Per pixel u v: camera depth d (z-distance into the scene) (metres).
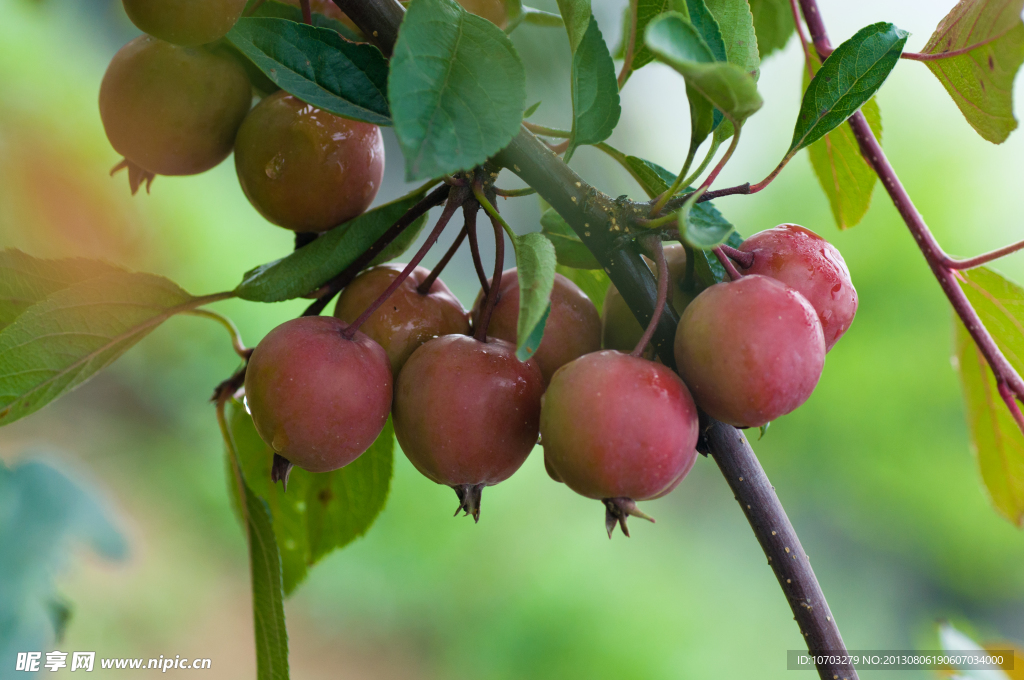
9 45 1.44
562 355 0.58
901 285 2.39
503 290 0.59
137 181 0.61
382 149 0.60
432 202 0.59
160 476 2.01
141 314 0.59
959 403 2.32
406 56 0.54
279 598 0.60
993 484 0.66
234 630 1.91
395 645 2.13
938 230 2.39
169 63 0.59
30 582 0.67
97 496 0.70
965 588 2.34
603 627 2.14
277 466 0.58
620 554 2.33
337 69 0.57
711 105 0.56
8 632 0.66
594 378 0.55
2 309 0.60
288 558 0.64
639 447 0.55
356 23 0.57
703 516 2.52
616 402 0.55
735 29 0.57
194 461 2.06
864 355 2.38
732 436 0.57
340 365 0.57
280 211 0.59
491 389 0.57
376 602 2.13
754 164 2.35
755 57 0.57
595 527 2.37
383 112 0.57
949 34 0.59
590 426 0.55
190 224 1.97
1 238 1.37
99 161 1.58
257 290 0.59
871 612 2.28
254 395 0.57
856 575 2.36
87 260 0.60
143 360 2.08
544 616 2.14
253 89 0.61
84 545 0.69
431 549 2.18
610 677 2.06
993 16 0.58
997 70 0.59
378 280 0.59
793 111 2.23
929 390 2.34
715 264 0.57
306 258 0.59
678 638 2.16
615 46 0.65
